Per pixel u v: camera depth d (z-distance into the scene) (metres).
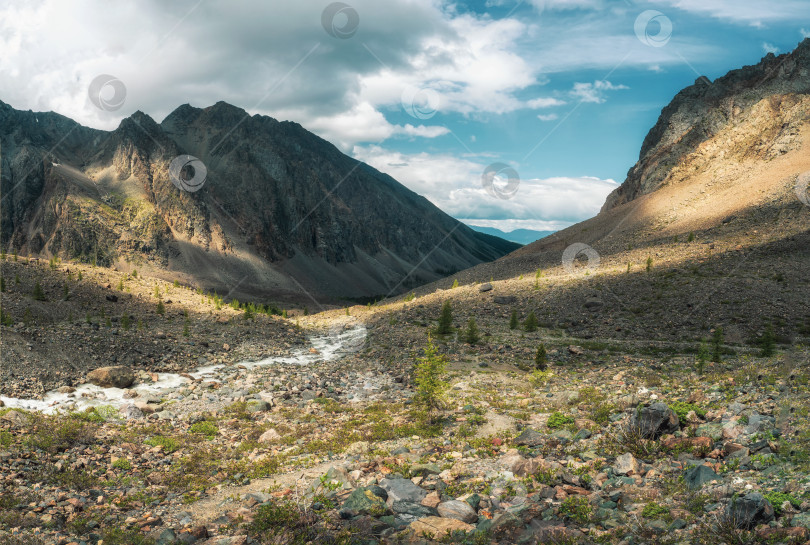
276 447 23.69
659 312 68.88
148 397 35.06
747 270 80.56
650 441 16.73
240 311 81.56
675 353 48.56
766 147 163.38
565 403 26.70
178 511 15.96
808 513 10.32
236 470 20.38
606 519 12.07
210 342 56.94
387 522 13.26
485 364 45.53
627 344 55.12
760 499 10.59
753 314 61.72
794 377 23.34
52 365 38.72
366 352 57.16
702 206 155.12
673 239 127.81
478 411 26.66
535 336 62.72
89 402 32.72
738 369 32.91
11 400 31.09
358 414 30.39
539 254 173.50
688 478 13.30
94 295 71.44
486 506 13.91
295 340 65.31
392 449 21.33
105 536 13.70
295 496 16.00
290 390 37.81
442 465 18.02
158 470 20.67
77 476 18.92
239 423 28.33
